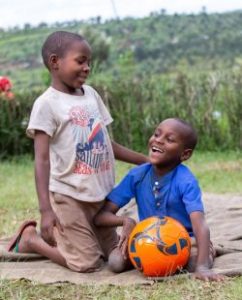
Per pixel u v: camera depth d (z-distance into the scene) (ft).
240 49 78.79
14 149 43.93
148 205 18.71
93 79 44.70
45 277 17.89
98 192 18.70
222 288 16.65
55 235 18.86
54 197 18.60
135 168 19.11
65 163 18.47
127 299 16.25
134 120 44.32
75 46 18.47
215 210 26.16
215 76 45.37
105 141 18.97
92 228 19.01
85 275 18.24
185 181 18.24
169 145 18.10
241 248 20.26
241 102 44.73
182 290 16.72
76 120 18.45
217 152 44.39
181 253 17.56
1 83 43.19
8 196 31.81
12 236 22.25
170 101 44.98
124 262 18.19
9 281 17.52
